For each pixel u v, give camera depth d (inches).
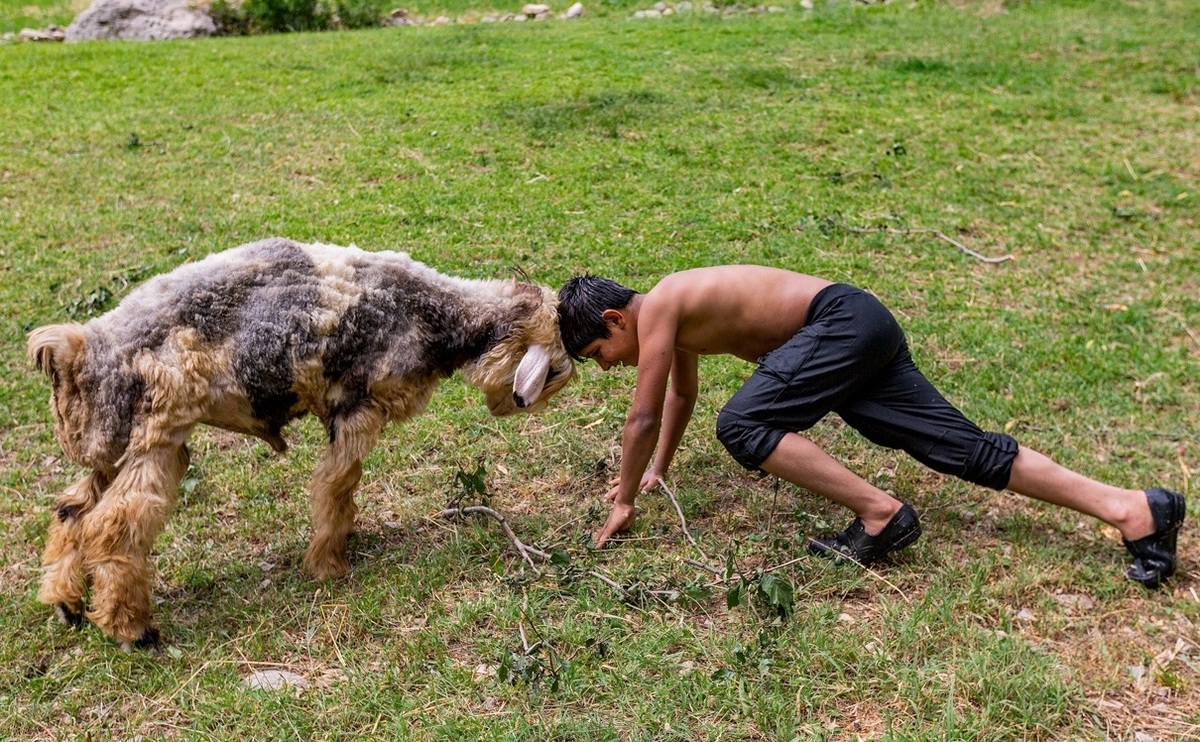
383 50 514.0
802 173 346.0
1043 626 160.4
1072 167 353.1
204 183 334.3
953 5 629.0
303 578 175.0
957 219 313.3
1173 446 209.2
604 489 198.4
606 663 152.3
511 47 518.9
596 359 179.0
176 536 185.5
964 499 193.2
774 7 669.3
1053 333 252.7
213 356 155.9
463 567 174.9
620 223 305.1
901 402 175.0
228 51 519.8
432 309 171.0
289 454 210.4
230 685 149.5
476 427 216.2
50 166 349.7
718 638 156.8
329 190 329.1
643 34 547.5
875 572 171.6
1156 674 151.5
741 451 169.9
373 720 143.7
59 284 267.7
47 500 193.6
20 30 732.7
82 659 155.3
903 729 140.3
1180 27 553.0
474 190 328.2
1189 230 311.0
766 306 172.6
